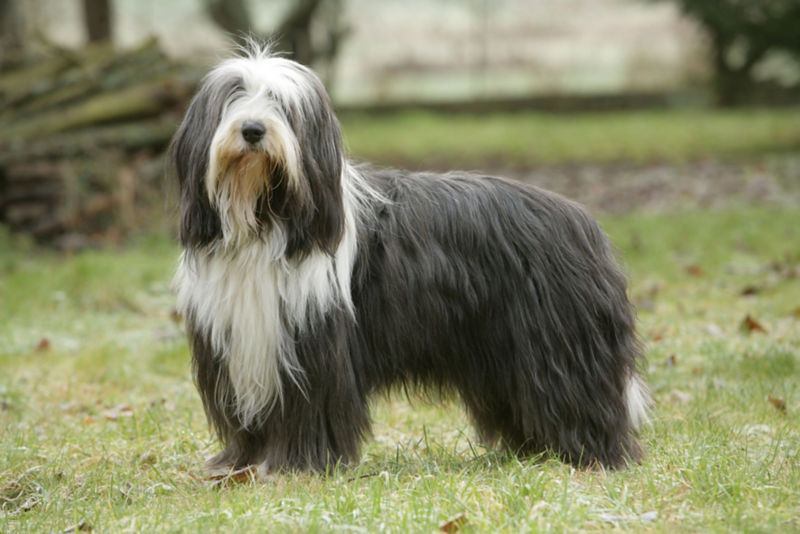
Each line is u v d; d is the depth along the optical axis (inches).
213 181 263.3
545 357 288.5
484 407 306.8
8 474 308.0
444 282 285.0
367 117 1758.1
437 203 289.7
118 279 581.0
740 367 406.6
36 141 749.9
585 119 1649.9
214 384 285.7
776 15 1144.8
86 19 1207.6
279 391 275.6
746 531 232.7
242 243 269.6
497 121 1654.8
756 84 1759.4
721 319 489.4
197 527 245.8
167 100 783.7
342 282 274.7
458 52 1919.3
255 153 256.7
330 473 279.1
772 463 290.4
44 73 808.3
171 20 1815.9
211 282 275.4
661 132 1401.3
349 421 281.4
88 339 491.5
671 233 695.1
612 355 294.4
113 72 806.5
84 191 749.3
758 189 906.1
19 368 445.1
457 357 292.4
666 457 299.7
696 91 1795.0
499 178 303.7
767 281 557.9
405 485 274.8
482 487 268.4
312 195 266.8
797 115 1537.9
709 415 352.8
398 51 1914.4
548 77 1898.4
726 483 266.8
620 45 1920.5
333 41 1647.4
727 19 1173.1
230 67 272.1
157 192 770.2
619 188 971.9
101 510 269.1
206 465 304.0
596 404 292.0
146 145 780.6
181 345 467.2
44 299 559.8
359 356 283.3
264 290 270.1
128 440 347.3
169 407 387.5
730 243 658.2
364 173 297.6
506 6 1939.0
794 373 400.5
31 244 724.0
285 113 265.7
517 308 288.0
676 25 1836.9
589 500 257.1
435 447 334.0
